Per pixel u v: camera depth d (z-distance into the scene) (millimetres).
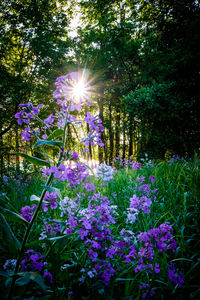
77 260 1617
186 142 8070
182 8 8172
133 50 13484
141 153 10156
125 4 14461
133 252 1503
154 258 1429
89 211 1588
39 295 1291
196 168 3555
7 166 5020
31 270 1363
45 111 12289
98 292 1378
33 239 1968
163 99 7828
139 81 13297
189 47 7625
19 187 3770
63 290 1362
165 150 9461
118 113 18875
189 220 2279
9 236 1252
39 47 11578
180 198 2807
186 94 8086
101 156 20641
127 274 1594
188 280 1557
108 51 16172
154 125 9078
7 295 1157
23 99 10773
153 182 3188
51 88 12984
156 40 10305
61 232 1558
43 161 1322
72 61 15195
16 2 11273
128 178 3912
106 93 19109
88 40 16125
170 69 8508
